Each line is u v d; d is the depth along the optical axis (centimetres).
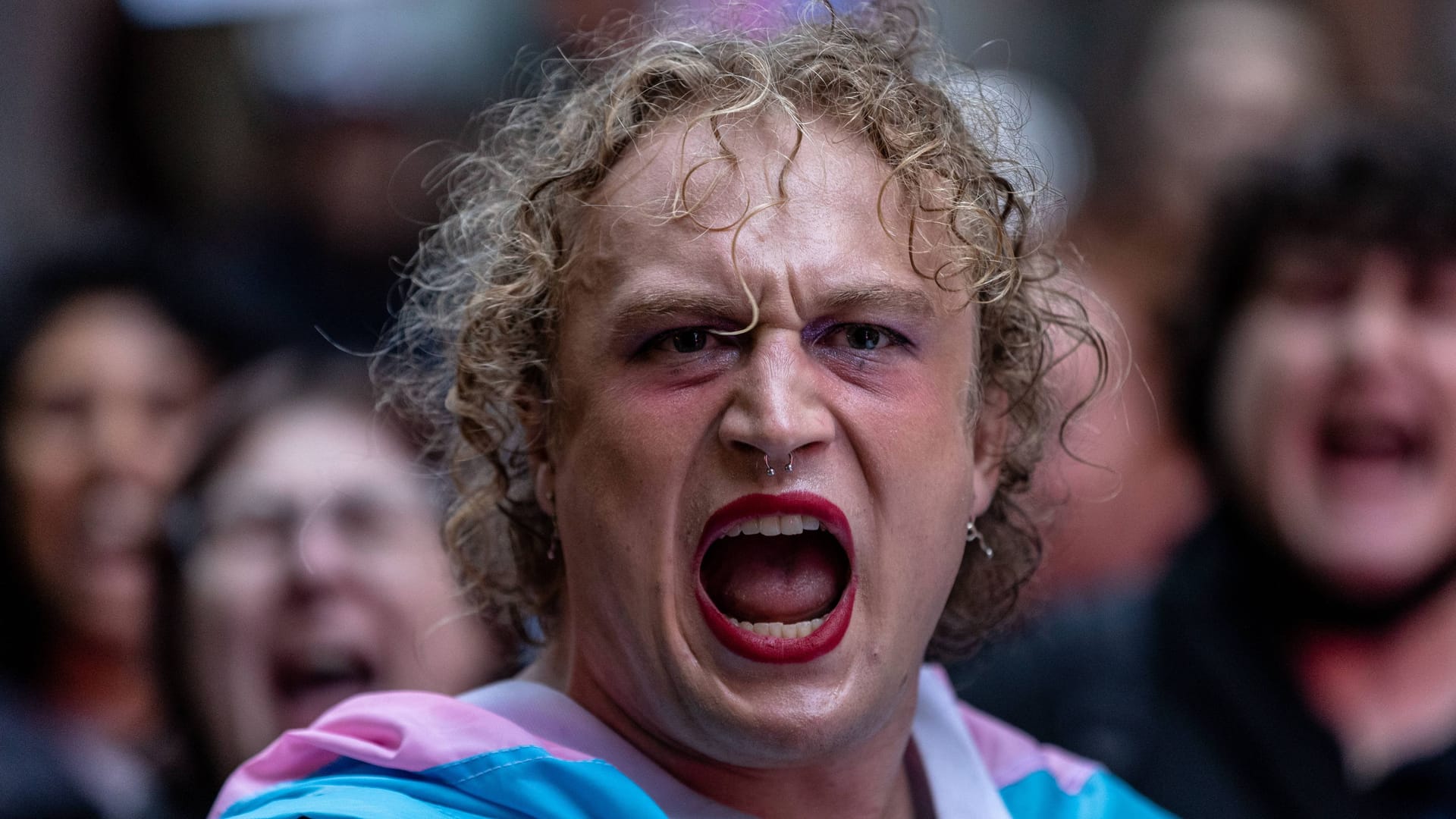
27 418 699
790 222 389
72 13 997
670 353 393
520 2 948
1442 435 637
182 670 616
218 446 629
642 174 400
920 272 398
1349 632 634
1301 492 639
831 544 417
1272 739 608
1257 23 948
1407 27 1091
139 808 621
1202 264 703
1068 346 492
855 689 389
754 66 412
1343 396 636
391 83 923
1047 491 514
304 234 912
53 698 673
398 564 613
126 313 718
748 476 384
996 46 1152
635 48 456
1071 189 1020
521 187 446
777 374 382
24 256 750
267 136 938
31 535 688
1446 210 638
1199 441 686
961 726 457
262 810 394
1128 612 640
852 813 416
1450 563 634
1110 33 1083
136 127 974
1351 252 641
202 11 960
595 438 396
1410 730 625
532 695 423
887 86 418
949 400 405
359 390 647
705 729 389
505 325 427
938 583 404
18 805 610
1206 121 923
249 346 739
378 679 608
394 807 388
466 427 450
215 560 611
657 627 390
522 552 461
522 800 394
